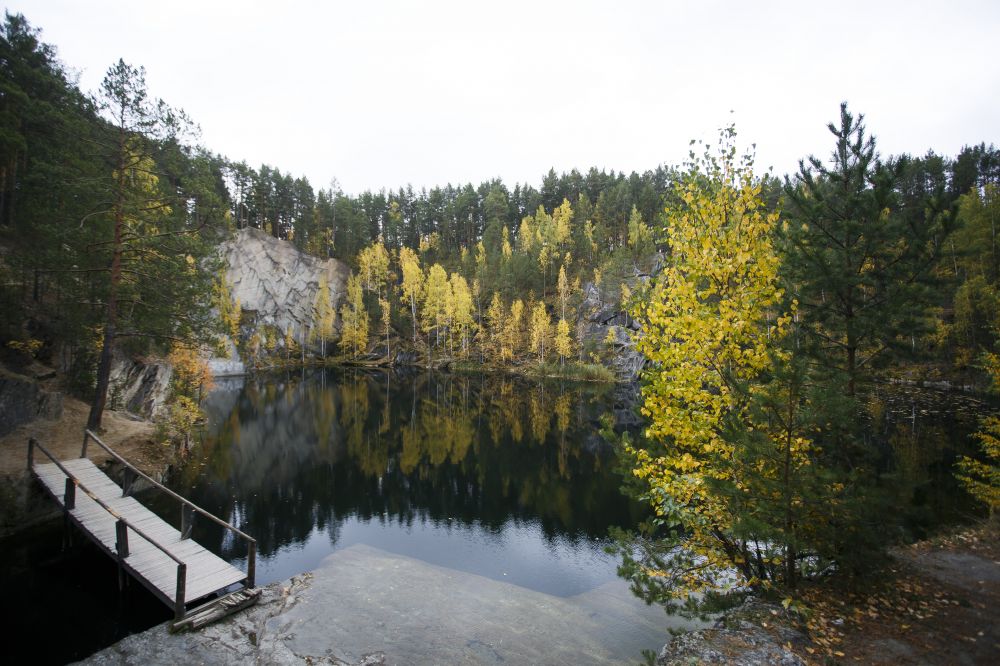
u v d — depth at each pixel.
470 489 19.80
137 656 7.47
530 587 11.37
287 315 78.44
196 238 17.98
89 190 15.32
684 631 7.71
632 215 83.00
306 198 87.69
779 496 6.05
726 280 6.98
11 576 10.78
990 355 11.41
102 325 18.50
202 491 18.23
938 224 7.52
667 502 7.07
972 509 13.82
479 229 109.25
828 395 5.61
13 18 24.05
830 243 8.45
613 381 60.94
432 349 81.25
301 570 12.15
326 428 31.38
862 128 8.31
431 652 8.04
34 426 16.03
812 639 5.83
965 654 5.44
